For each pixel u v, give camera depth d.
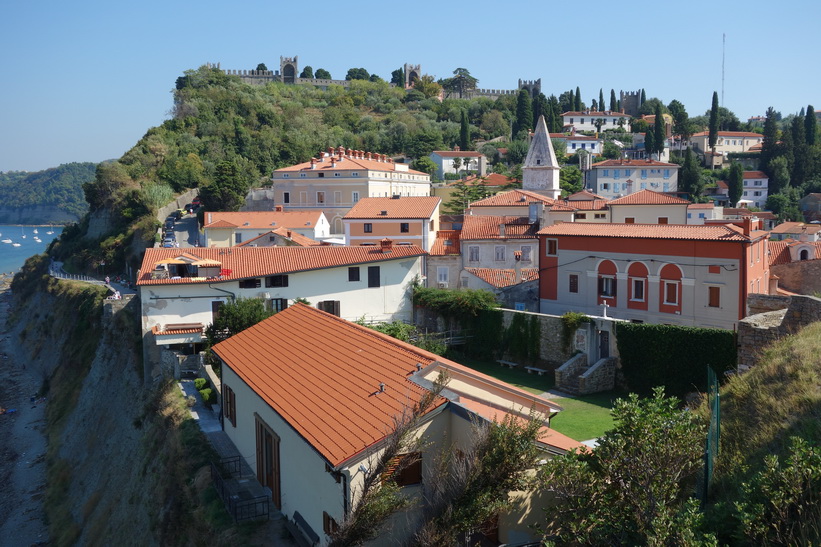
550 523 19.69
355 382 26.06
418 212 74.31
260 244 80.75
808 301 29.11
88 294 83.56
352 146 169.12
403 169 122.12
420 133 171.88
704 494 18.27
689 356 40.91
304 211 100.56
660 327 42.34
